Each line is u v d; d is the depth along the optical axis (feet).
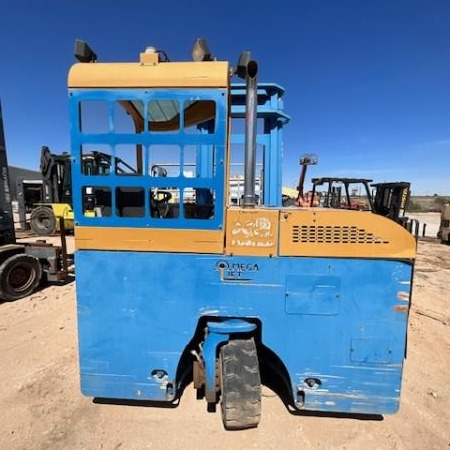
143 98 7.72
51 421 8.68
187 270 8.04
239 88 13.93
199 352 8.91
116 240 8.07
